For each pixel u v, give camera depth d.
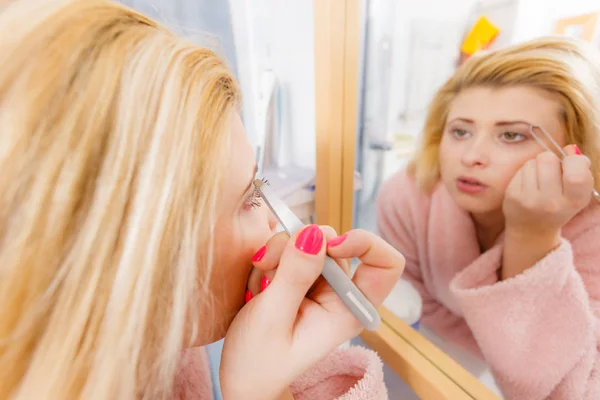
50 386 0.14
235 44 0.46
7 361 0.14
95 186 0.14
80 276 0.14
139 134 0.15
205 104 0.18
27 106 0.13
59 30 0.14
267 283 0.23
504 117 0.30
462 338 0.41
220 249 0.20
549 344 0.31
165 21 0.28
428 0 0.36
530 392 0.33
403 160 0.45
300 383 0.32
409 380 0.45
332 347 0.22
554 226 0.29
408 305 0.48
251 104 0.50
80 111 0.14
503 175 0.32
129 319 0.16
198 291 0.19
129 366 0.16
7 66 0.13
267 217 0.26
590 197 0.26
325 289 0.24
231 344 0.20
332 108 0.46
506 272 0.34
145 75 0.16
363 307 0.22
